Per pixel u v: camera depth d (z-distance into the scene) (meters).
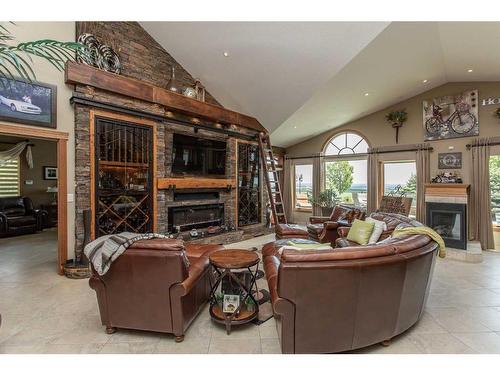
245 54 4.37
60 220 3.53
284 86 4.88
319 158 7.87
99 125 3.76
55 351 1.94
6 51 1.93
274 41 3.95
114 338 2.11
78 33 3.76
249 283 2.54
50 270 3.69
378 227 3.58
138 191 4.24
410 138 6.36
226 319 2.17
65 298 2.82
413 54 4.31
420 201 6.09
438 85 5.89
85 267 3.38
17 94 3.20
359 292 1.78
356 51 3.85
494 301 2.82
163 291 2.03
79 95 3.52
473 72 5.06
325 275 1.72
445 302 2.79
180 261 1.99
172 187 4.59
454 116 5.73
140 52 4.54
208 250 3.03
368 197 6.93
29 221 6.11
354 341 1.86
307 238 4.50
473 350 1.99
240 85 5.18
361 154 7.18
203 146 5.34
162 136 4.52
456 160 5.70
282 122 5.99
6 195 6.53
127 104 4.03
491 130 5.33
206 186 5.19
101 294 2.12
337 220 4.93
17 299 2.79
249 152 6.27
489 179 5.23
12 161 6.64
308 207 8.35
